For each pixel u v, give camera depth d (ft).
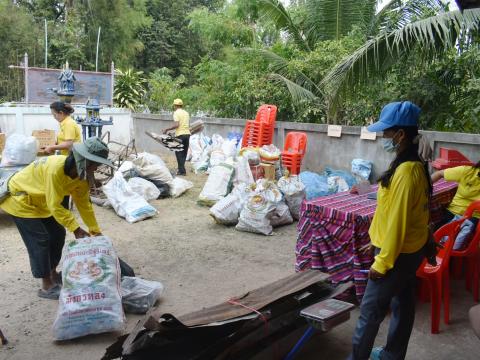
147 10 102.89
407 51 23.27
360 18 35.83
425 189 8.53
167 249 18.26
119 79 62.95
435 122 26.81
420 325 12.35
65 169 12.09
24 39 76.84
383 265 8.39
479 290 14.28
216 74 40.22
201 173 34.37
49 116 43.88
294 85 32.17
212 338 9.03
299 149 28.02
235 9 45.01
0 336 11.27
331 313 9.09
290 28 38.93
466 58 24.61
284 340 10.47
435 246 9.34
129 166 26.40
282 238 19.71
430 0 29.27
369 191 15.47
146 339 8.27
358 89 25.70
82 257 11.82
